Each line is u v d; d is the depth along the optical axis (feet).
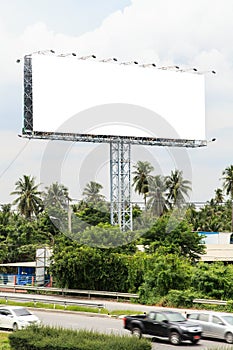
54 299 166.61
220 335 96.27
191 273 156.66
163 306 150.00
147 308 146.20
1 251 264.93
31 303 157.58
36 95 211.41
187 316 101.76
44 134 214.90
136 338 72.90
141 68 232.32
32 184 293.23
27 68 212.43
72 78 217.77
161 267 157.69
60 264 179.63
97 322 121.60
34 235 273.33
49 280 200.44
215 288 149.69
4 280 214.69
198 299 144.46
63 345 72.28
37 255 201.46
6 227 278.67
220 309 138.92
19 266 212.43
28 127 212.23
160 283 155.53
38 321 108.58
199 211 341.21
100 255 175.22
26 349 76.28
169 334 93.81
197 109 245.04
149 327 97.14
